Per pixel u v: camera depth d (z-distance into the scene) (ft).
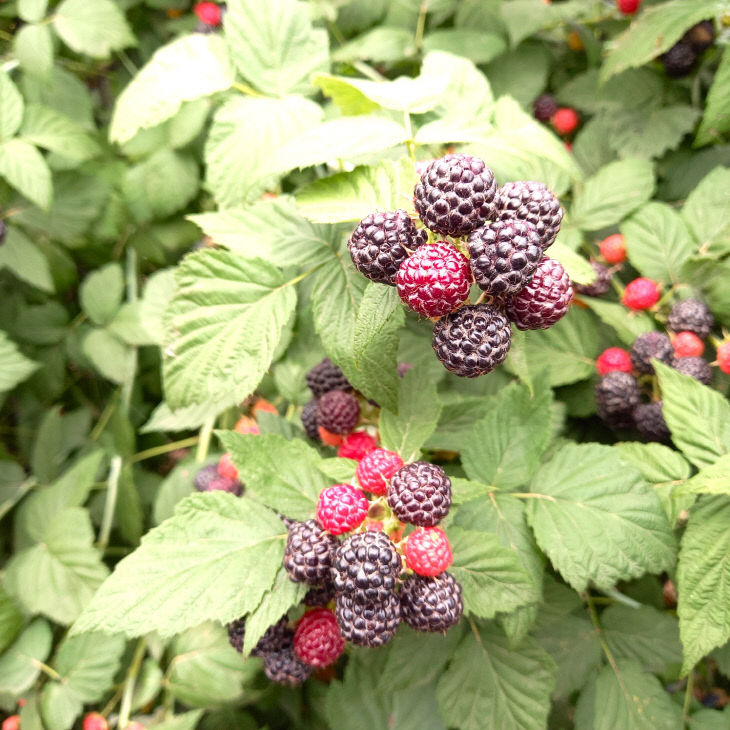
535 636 0.69
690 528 0.55
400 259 0.46
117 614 0.51
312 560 0.51
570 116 0.89
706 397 0.58
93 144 0.88
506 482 0.61
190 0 1.01
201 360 0.56
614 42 0.81
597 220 0.74
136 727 0.76
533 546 0.59
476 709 0.63
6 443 1.10
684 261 0.68
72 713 0.75
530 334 0.74
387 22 0.91
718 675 0.80
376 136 0.51
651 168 0.75
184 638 0.76
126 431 0.92
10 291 1.03
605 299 0.74
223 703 0.76
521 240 0.44
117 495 0.90
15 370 0.83
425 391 0.58
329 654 0.55
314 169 0.76
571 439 0.74
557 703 0.74
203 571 0.53
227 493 0.56
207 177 0.62
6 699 0.77
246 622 0.53
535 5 0.85
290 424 0.69
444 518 0.54
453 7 0.90
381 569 0.48
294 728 0.83
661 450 0.61
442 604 0.50
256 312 0.57
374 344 0.53
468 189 0.44
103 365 0.95
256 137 0.62
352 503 0.51
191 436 1.03
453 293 0.44
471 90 0.66
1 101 0.81
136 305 0.97
